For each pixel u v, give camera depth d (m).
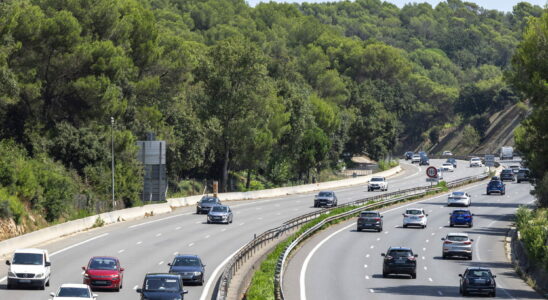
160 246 139.75
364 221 176.75
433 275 120.19
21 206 152.38
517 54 171.38
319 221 179.00
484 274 99.62
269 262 113.81
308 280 111.12
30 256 95.19
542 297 100.50
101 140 199.50
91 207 184.25
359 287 105.38
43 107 196.62
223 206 182.62
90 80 191.12
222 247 140.25
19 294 89.00
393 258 115.25
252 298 80.31
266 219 190.88
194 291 95.44
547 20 168.50
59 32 187.50
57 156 191.25
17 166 165.12
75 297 75.19
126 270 112.44
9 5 177.12
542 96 167.38
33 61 188.38
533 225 159.88
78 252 129.88
